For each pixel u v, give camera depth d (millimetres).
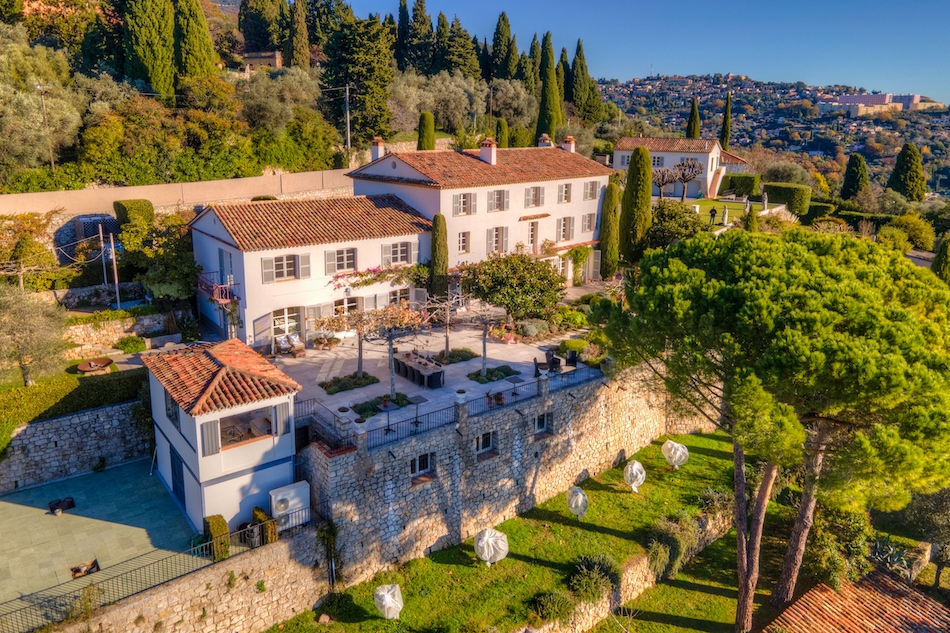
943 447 19344
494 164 45938
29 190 48250
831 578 27734
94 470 28750
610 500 31828
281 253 34562
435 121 84938
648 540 28703
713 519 31047
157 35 63188
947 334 22969
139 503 26312
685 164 67188
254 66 97000
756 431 20703
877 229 72875
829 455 24562
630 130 104688
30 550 23203
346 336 38000
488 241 44344
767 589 28438
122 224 41438
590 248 50750
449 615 24203
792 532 29719
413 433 26250
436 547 27609
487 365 34750
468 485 28250
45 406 27391
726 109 91375
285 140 62281
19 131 46938
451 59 97188
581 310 43750
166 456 27422
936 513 29078
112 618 19906
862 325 21328
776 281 22750
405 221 40156
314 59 100500
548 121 87750
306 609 24000
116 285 36750
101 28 70250
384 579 25766
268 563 22766
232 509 24062
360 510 24953
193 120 56219
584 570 26250
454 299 37906
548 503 31328
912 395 20047
